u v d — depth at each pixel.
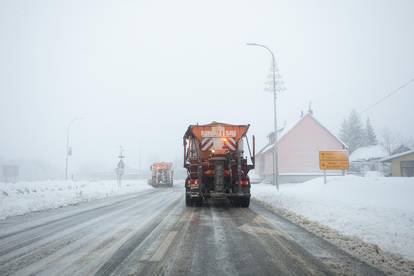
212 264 5.05
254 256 5.52
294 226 8.55
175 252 5.80
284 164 45.56
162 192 27.38
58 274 4.57
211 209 12.84
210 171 13.84
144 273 4.61
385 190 13.17
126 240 6.80
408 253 5.59
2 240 6.86
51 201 15.41
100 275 4.52
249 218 10.12
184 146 15.36
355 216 8.96
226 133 14.94
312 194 15.91
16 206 12.62
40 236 7.28
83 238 7.03
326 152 20.84
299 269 4.80
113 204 15.38
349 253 5.71
